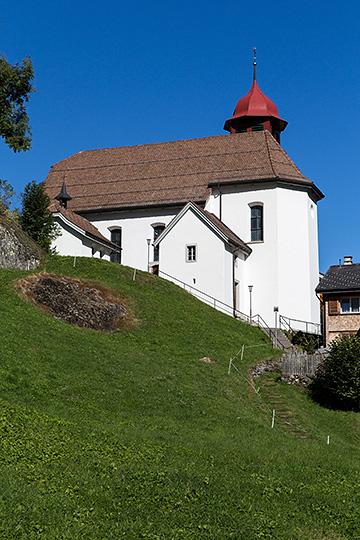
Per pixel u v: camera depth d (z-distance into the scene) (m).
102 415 23.42
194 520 14.91
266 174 57.06
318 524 15.58
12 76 48.09
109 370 28.55
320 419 31.33
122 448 19.31
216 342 39.34
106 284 43.09
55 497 14.54
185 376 31.08
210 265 50.91
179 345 37.19
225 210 57.19
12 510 13.40
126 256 58.31
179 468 18.28
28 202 49.81
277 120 66.12
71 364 27.89
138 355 32.44
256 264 55.66
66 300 38.47
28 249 45.69
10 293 36.44
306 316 54.81
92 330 36.16
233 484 17.62
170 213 57.75
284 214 55.97
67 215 52.66
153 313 40.94
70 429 20.14
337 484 18.97
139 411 25.23
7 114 48.66
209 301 50.44
